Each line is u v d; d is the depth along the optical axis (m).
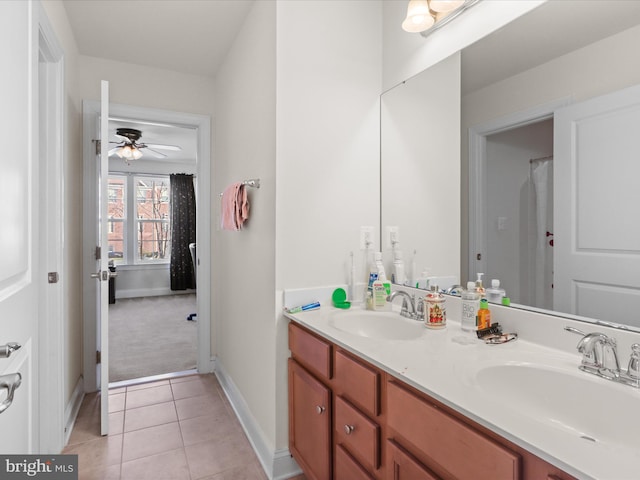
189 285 6.71
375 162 1.98
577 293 1.14
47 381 1.81
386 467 1.09
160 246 6.70
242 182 2.07
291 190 1.75
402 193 1.85
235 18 2.19
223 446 1.99
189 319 4.79
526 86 1.29
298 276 1.77
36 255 1.06
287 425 1.77
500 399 0.99
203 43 2.49
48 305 1.83
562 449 0.64
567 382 0.96
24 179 0.96
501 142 1.38
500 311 1.34
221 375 2.82
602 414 0.89
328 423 1.39
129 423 2.21
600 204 1.08
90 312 2.65
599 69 1.09
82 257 2.63
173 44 2.50
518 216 1.32
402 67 1.86
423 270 1.75
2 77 0.82
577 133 1.14
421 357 1.10
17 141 0.91
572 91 1.15
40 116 1.81
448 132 1.60
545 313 1.22
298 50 1.76
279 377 1.74
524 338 1.25
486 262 1.44
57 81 1.85
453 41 1.58
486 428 0.78
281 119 1.72
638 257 1.00
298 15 1.76
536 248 1.26
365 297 1.92
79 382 2.52
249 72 2.11
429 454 0.92
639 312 1.00
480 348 1.18
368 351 1.16
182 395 2.59
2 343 0.82
